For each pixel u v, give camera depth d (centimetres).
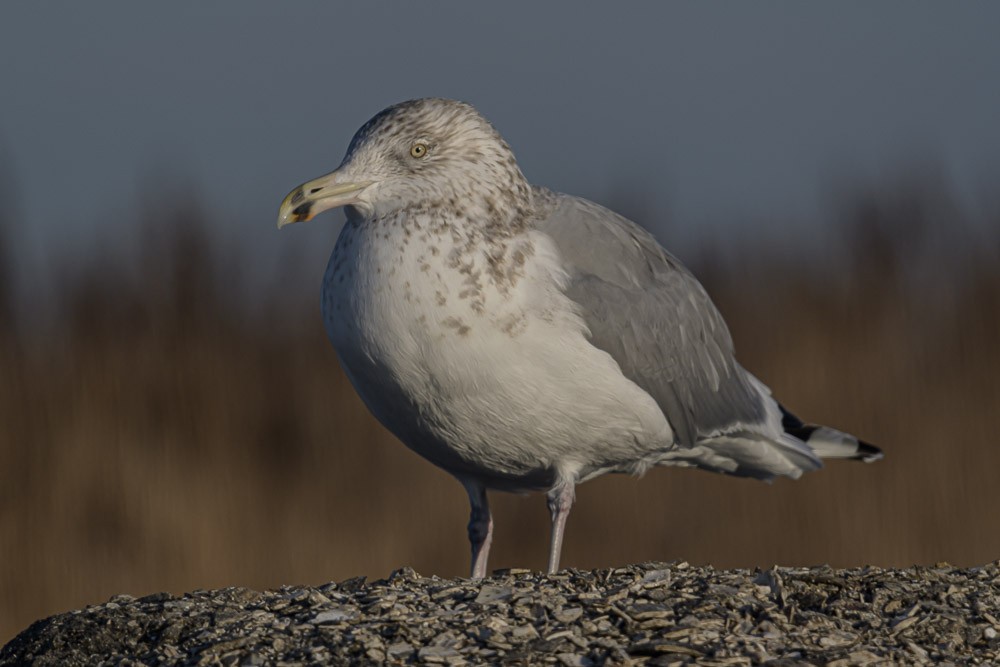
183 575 1401
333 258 893
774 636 662
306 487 1480
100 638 701
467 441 888
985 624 680
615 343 896
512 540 1495
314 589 758
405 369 853
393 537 1458
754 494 1502
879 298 1656
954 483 1473
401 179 872
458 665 636
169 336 1573
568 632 663
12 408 1480
